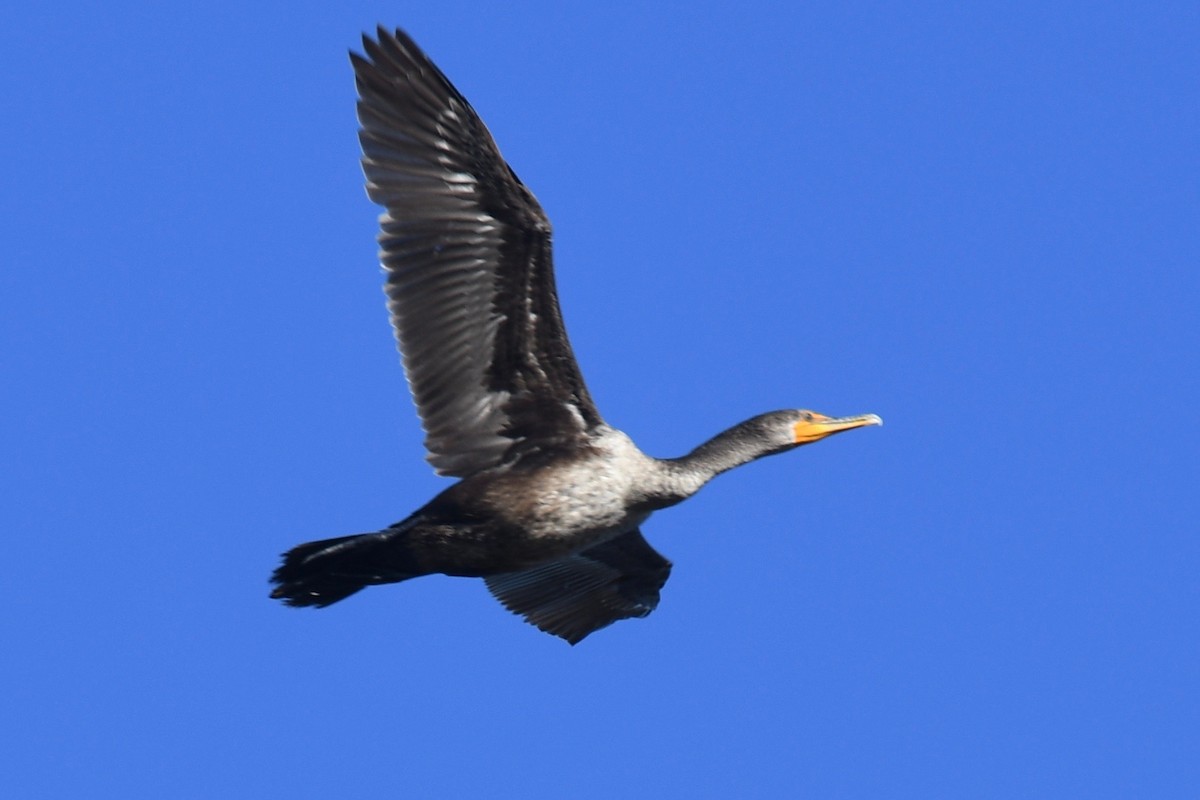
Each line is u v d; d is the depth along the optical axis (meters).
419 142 14.94
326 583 15.74
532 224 15.07
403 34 14.75
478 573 15.97
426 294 15.17
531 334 15.46
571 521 15.76
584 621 19.58
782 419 17.28
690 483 16.45
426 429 15.60
